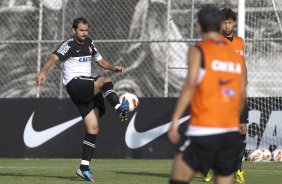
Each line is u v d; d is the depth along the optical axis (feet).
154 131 149.59
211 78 55.93
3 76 172.04
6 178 106.32
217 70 56.18
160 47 166.71
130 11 169.78
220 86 56.13
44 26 169.78
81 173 102.78
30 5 171.63
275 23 163.02
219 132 55.57
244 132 102.01
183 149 55.93
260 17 163.73
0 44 172.14
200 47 56.54
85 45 105.50
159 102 149.69
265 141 148.05
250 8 164.25
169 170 123.44
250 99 148.97
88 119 104.27
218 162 57.00
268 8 163.32
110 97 102.63
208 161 56.03
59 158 152.25
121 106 102.37
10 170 122.72
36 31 171.22
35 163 140.05
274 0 163.43
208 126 55.52
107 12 170.19
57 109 152.87
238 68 57.36
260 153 144.46
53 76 167.63
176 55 166.81
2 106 155.12
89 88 103.60
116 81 168.25
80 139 151.33
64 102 152.56
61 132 152.46
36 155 153.17
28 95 170.40
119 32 169.99
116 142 150.71
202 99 55.77
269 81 162.20
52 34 169.48
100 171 121.08
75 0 169.48
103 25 170.09
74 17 169.37
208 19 57.98
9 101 155.02
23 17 172.04
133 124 150.30
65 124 152.35
